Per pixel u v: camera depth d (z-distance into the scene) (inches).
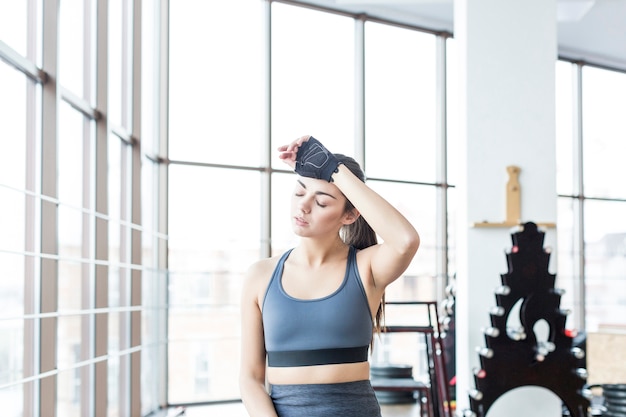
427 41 326.6
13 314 131.1
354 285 57.6
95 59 183.3
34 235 139.9
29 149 140.4
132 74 219.1
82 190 181.3
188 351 263.6
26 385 136.5
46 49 141.5
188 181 268.4
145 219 253.9
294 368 56.5
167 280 261.6
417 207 321.1
